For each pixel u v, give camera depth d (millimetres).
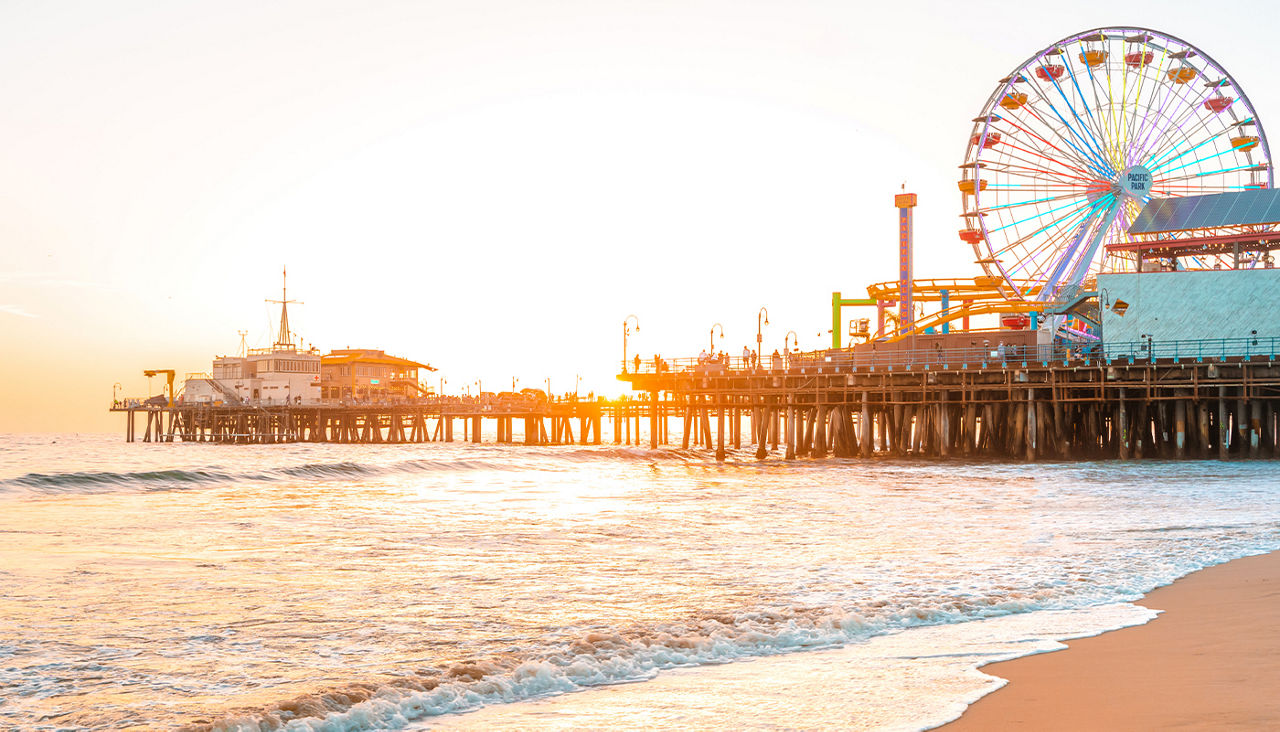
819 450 67375
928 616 13500
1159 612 13547
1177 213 65000
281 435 121875
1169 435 59969
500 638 12492
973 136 74250
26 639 12242
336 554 20391
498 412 117062
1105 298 61781
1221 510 28484
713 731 8734
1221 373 55531
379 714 9211
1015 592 15219
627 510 31172
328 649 11906
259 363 127562
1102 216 72188
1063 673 10289
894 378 64938
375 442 127250
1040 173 73500
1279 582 15672
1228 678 9844
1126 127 73250
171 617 13695
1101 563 18156
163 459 80125
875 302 90062
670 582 16672
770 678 10477
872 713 9094
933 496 35781
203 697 9875
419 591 15891
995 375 61188
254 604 14727
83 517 27344
